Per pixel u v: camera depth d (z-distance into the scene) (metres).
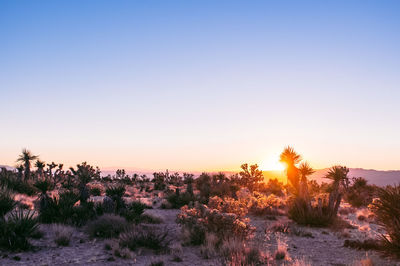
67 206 14.76
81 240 11.09
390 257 9.55
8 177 27.86
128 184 65.75
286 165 19.70
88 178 19.86
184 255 10.05
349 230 16.53
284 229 15.19
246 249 9.92
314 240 13.50
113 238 11.35
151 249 10.63
